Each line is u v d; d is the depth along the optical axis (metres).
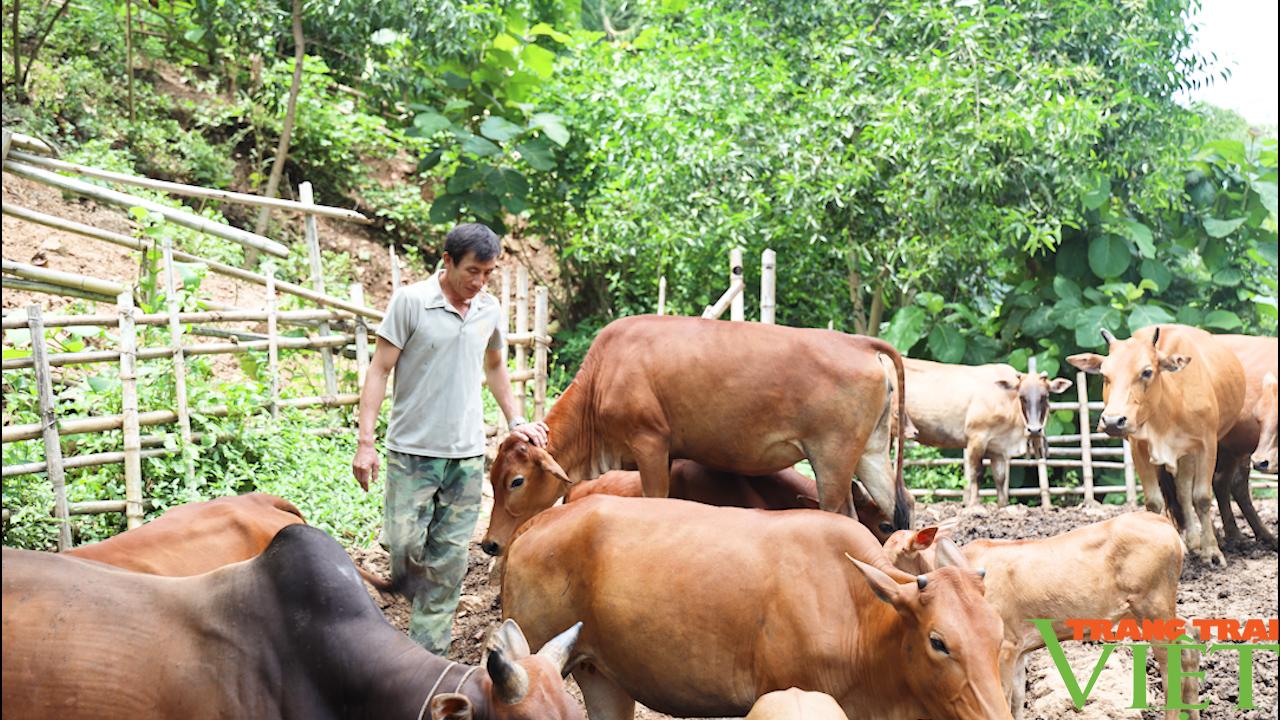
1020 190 11.64
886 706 4.00
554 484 5.57
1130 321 12.02
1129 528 5.25
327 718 3.28
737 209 12.55
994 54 11.78
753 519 4.37
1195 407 7.85
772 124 12.34
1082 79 11.78
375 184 14.86
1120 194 12.74
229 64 14.84
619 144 13.13
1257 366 9.02
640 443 5.56
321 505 7.48
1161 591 5.25
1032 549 5.43
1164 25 12.53
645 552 4.41
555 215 14.70
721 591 4.25
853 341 5.49
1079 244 12.84
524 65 14.37
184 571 4.18
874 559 4.09
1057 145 11.30
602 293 15.03
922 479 11.95
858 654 4.02
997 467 11.03
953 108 11.10
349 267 13.62
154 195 12.18
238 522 4.51
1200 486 8.00
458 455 5.18
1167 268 13.15
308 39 14.02
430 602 5.23
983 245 11.88
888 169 12.09
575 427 5.75
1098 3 12.18
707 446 5.55
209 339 8.63
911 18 12.05
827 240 12.09
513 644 3.15
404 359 5.11
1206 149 13.14
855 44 12.01
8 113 11.61
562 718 3.02
